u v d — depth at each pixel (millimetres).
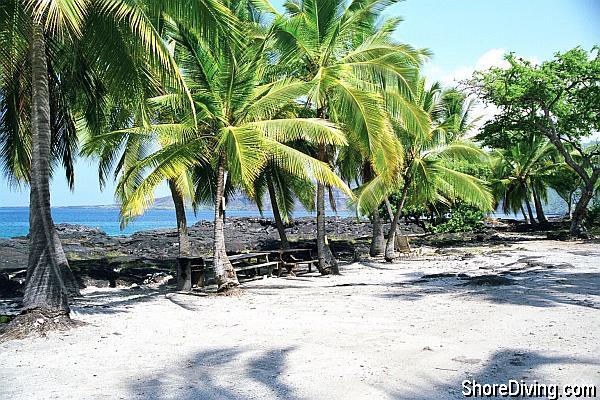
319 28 15555
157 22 12750
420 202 23469
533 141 43500
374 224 24906
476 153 20719
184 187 15953
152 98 12406
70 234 37406
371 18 17062
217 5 9008
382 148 14266
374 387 5727
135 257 23859
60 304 9453
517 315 9383
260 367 6617
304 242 30391
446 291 12938
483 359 6652
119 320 10219
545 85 28094
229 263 14094
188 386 5938
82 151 13031
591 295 11359
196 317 10469
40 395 5730
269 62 15570
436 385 5742
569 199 50094
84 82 12195
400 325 8961
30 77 11172
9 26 9555
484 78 30312
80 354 7559
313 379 6047
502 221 51281
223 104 13305
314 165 13211
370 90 15688
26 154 13328
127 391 5809
